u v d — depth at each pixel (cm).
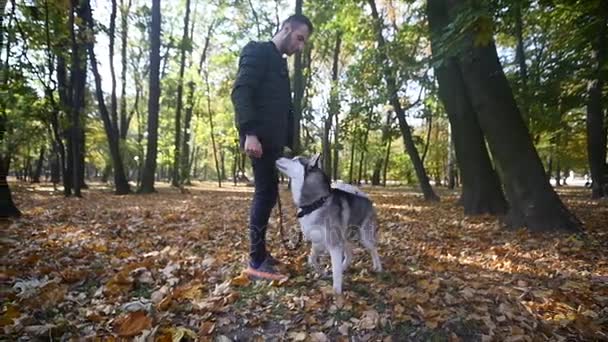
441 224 855
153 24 1708
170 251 511
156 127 1742
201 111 3209
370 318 312
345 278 402
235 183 3725
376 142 3712
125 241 584
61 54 1029
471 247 602
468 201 1027
